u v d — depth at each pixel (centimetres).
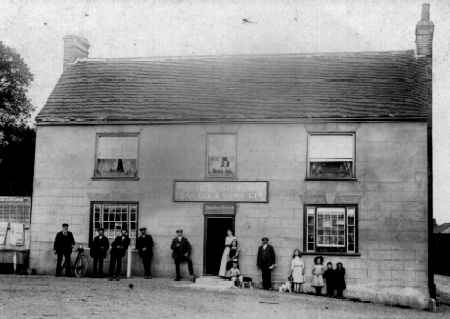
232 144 2472
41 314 1430
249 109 2478
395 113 2358
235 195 2427
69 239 2425
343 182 2366
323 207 2377
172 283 2262
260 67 2745
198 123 2484
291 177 2406
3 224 2598
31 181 4528
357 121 2380
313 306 1903
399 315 1873
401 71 2609
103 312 1509
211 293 2044
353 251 2333
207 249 2442
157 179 2492
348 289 2305
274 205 2398
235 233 2408
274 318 1557
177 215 2458
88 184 2536
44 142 2592
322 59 2748
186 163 2481
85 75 2822
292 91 2561
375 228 2327
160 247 2452
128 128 2538
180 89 2664
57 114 2598
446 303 2562
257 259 2333
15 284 2053
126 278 2384
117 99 2644
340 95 2503
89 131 2567
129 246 2416
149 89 2686
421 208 2311
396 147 2353
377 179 2348
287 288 2305
